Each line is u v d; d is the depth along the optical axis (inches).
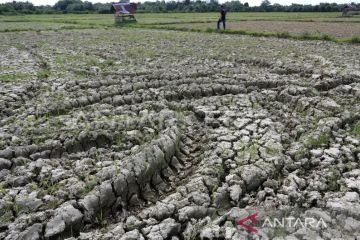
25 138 323.0
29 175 265.3
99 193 236.1
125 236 203.3
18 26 1654.8
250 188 254.2
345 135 327.3
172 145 302.0
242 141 315.3
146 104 410.3
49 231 209.8
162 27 1469.0
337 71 528.1
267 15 2498.8
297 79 506.9
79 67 623.8
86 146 318.7
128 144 315.3
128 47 866.1
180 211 223.3
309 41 955.3
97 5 4271.7
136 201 250.1
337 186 253.4
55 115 396.8
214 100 422.9
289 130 350.3
